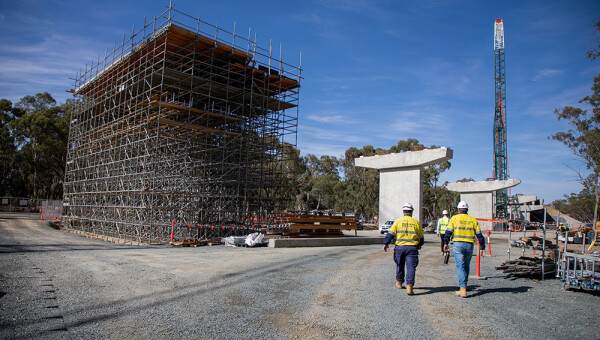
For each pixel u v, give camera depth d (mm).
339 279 9367
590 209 71375
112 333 5195
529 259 10266
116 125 28328
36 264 10711
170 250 16250
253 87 28125
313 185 68312
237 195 23984
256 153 27297
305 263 12242
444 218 15359
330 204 69938
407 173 32688
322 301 7137
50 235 25969
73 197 33812
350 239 21203
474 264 13086
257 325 5664
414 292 7996
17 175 72000
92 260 11930
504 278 10016
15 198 55469
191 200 22312
